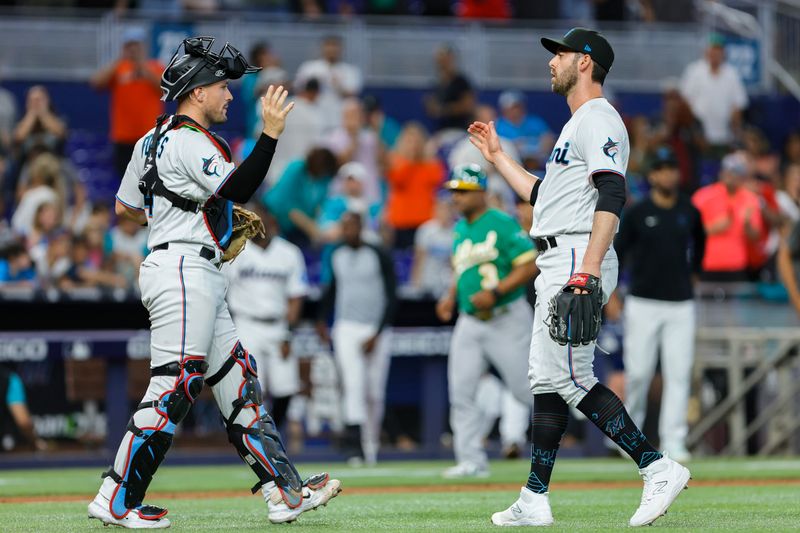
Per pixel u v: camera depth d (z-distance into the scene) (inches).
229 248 768.9
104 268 1926.7
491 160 839.7
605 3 2701.8
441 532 719.7
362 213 1674.5
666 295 1503.4
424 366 1817.2
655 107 2635.3
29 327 1764.3
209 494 1166.3
